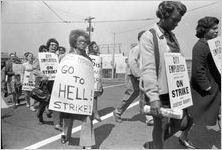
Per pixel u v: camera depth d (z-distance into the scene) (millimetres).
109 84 21516
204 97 4180
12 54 9695
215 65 4188
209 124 4184
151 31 3402
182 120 3816
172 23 3438
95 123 6508
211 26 4234
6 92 9961
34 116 7355
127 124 6375
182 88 3633
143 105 3547
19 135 5488
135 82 6316
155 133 3520
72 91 4188
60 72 4238
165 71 3418
